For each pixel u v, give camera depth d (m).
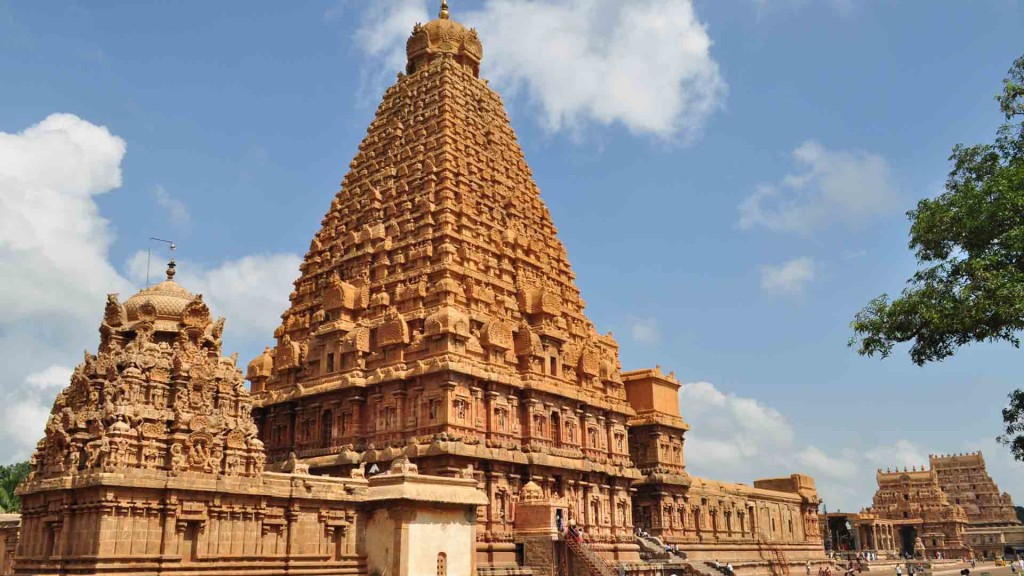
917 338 35.38
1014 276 31.61
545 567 65.06
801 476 125.75
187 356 47.28
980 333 32.88
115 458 41.53
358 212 89.31
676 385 101.19
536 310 82.25
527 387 75.00
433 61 99.12
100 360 46.22
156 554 41.78
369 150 95.19
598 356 88.81
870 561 141.00
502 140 97.19
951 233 34.19
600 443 83.62
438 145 87.50
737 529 104.44
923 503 192.62
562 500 69.19
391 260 82.75
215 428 46.25
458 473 65.12
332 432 73.56
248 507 46.22
